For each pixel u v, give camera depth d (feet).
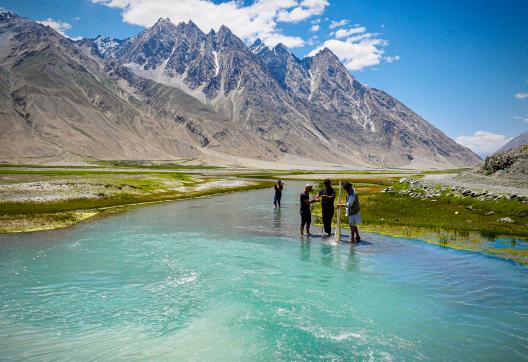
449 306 37.29
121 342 30.53
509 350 29.12
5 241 65.72
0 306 37.19
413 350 29.17
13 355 28.50
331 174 541.75
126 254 56.80
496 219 87.45
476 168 194.18
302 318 34.65
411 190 143.23
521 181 148.25
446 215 93.97
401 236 71.10
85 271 48.29
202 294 40.45
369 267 50.47
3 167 502.38
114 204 125.08
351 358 28.09
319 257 55.42
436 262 52.70
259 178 366.63
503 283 44.11
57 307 37.09
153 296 39.88
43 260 53.21
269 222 89.76
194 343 30.35
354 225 65.87
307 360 27.86
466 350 29.12
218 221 91.09
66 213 99.81
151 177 225.35
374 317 34.86
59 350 29.25
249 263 52.13
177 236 71.00
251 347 29.73
